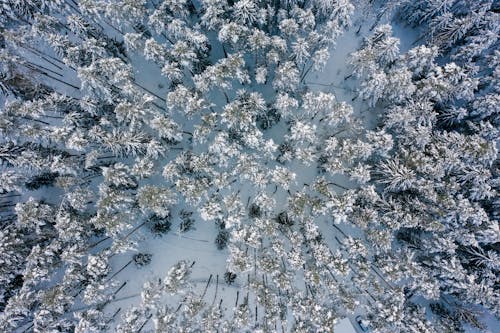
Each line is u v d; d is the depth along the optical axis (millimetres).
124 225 27781
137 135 28141
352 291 28922
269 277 30203
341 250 30500
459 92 29062
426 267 28969
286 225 30609
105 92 28766
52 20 29219
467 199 27297
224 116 28000
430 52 28859
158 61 30766
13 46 29250
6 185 26953
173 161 30766
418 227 30141
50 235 28562
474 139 27797
